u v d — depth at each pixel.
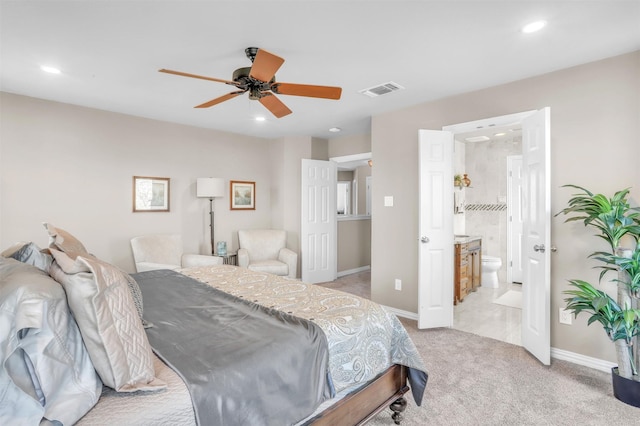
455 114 3.31
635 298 2.08
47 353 0.94
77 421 0.92
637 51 2.36
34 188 3.35
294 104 3.57
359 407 1.64
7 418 0.85
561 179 2.69
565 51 2.36
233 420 1.13
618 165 2.45
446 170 3.41
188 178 4.52
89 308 1.04
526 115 2.86
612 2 1.77
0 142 3.16
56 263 1.27
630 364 2.08
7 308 0.92
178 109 3.75
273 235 5.10
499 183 5.43
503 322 3.60
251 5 1.79
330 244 5.55
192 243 4.57
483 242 5.61
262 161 5.43
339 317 1.68
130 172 3.99
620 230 2.15
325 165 5.47
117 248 3.89
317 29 2.05
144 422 0.96
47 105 3.40
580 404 2.06
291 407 1.31
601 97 2.50
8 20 1.92
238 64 2.56
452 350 2.86
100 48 2.29
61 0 1.73
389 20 1.94
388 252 3.88
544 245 2.54
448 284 3.43
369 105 3.61
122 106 3.63
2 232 3.19
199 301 1.94
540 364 2.59
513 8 1.83
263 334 1.45
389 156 3.85
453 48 2.31
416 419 1.92
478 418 1.92
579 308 2.23
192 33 2.09
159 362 1.21
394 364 1.88
